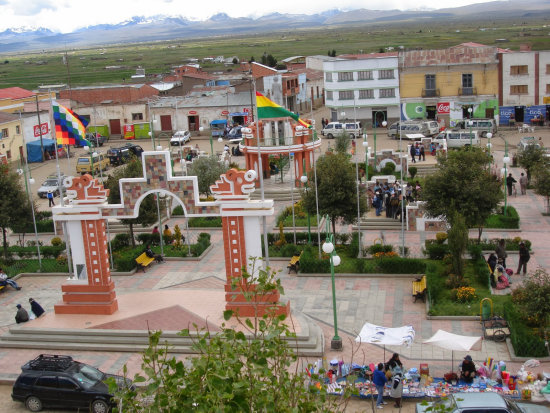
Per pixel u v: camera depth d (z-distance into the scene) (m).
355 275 35.19
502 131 75.94
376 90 81.62
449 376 23.62
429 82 79.75
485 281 32.03
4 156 65.25
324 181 37.44
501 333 26.83
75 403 23.62
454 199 36.53
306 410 12.44
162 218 48.12
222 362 12.51
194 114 88.12
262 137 55.03
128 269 37.69
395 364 23.11
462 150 38.06
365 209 38.28
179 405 12.16
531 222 42.72
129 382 23.73
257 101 32.56
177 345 27.73
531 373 23.80
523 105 78.06
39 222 47.53
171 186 29.31
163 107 88.69
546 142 67.88
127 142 87.56
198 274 37.09
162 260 39.53
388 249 37.25
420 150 59.19
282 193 52.56
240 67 166.50
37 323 30.09
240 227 28.56
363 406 22.88
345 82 82.44
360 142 73.81
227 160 62.50
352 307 31.31
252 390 12.21
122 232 46.56
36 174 69.75
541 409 20.73
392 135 75.62
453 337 23.47
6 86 158.88
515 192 49.06
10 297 35.53
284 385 12.96
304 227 43.81
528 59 76.69
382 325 29.06
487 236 40.34
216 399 11.56
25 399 24.03
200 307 31.02
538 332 25.89
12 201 39.88
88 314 30.78
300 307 31.61
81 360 27.50
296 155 53.44
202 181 49.94
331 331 28.94
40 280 38.03
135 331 28.62
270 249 39.56
